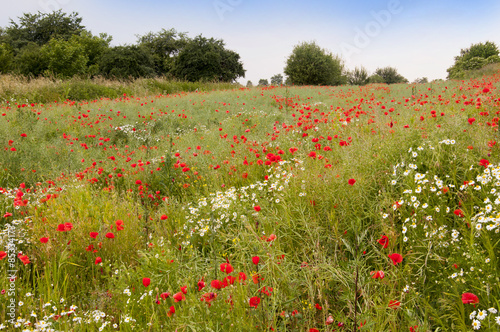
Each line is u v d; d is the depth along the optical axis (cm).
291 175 393
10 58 3522
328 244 294
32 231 352
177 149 765
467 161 317
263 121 1085
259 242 268
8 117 1027
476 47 5697
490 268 197
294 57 3744
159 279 259
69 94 1811
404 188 328
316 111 891
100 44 4575
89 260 318
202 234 333
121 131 1040
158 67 5688
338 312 220
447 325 200
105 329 227
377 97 1359
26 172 612
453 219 276
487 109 529
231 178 518
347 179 339
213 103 1489
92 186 532
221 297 216
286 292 236
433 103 714
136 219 390
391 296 219
